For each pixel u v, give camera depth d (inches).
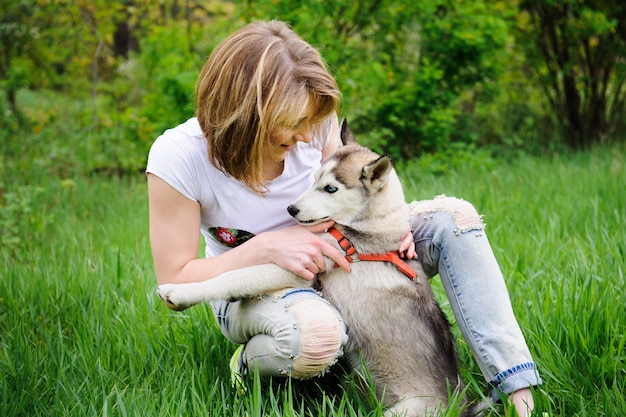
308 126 101.5
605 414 98.2
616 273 145.6
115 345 123.6
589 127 383.9
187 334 128.4
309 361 97.1
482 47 324.5
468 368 120.7
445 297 148.1
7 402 105.1
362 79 307.3
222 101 97.9
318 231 111.8
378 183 110.5
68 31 437.7
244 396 106.6
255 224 111.1
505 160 337.4
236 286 102.3
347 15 315.6
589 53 379.6
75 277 161.2
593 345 116.3
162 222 105.7
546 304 127.7
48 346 119.3
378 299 106.2
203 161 104.7
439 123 330.0
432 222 110.2
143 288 152.6
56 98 561.0
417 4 318.0
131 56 448.5
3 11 421.4
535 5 365.4
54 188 279.6
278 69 95.8
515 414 95.0
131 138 343.0
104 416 95.8
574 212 198.5
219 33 340.5
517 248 166.2
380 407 96.7
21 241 211.3
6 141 357.4
